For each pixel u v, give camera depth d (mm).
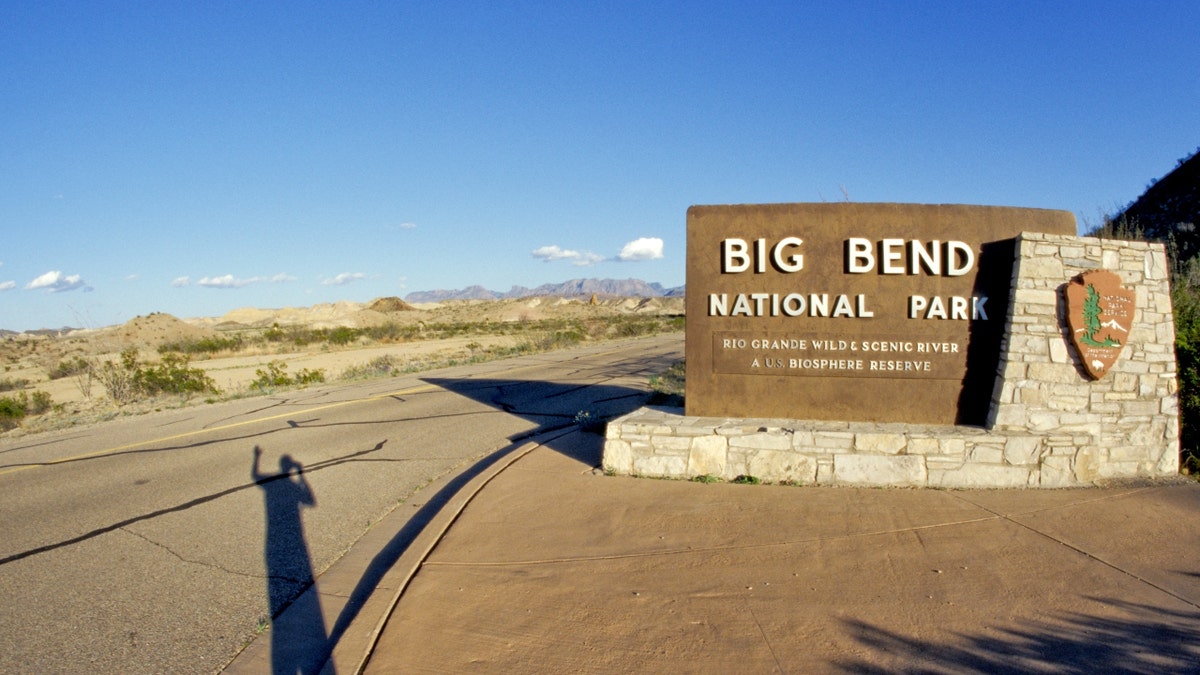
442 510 6938
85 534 7113
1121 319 7324
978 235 7750
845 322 7957
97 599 5551
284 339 47875
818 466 7422
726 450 7656
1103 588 4953
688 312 8320
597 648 4359
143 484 9016
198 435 12305
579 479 7871
